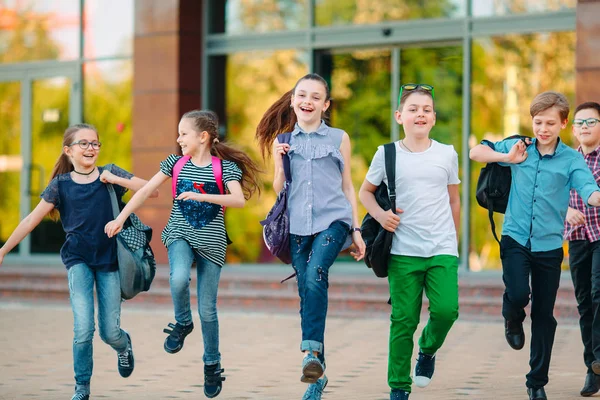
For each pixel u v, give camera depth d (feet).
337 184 25.05
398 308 24.08
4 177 65.82
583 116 27.96
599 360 26.03
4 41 65.41
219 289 51.78
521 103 52.08
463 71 53.21
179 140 25.41
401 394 23.97
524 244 25.22
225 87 58.59
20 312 50.26
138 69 58.18
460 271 53.01
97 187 25.39
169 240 25.13
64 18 63.31
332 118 56.54
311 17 56.75
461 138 53.42
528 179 25.23
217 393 25.99
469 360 34.32
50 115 64.03
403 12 54.70
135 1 58.18
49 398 27.68
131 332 42.45
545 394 25.64
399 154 24.17
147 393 28.43
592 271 27.09
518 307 25.43
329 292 49.52
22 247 64.75
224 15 58.65
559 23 51.06
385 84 55.36
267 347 37.83
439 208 24.06
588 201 24.48
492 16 52.49
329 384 29.63
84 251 25.23
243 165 26.14
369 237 24.32
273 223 24.84
